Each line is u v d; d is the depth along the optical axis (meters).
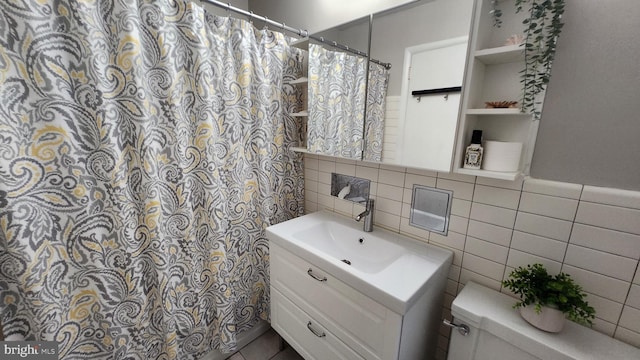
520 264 0.98
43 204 0.87
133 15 0.92
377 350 0.95
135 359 1.14
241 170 1.39
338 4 1.38
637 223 0.75
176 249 1.20
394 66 1.09
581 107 0.79
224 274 1.35
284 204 1.68
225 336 1.40
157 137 1.07
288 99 1.56
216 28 1.19
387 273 0.97
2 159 0.79
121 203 0.99
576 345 0.77
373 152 1.21
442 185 1.13
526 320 0.85
